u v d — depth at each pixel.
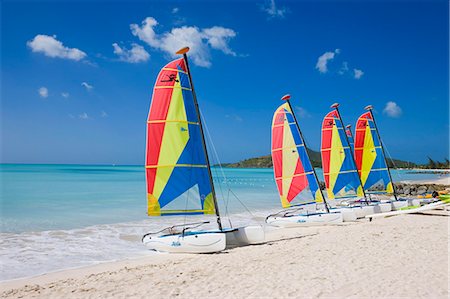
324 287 6.99
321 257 9.43
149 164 11.34
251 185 50.75
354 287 6.93
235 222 18.06
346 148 19.66
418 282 7.12
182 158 11.57
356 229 13.95
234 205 25.73
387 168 21.08
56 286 7.83
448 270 7.93
